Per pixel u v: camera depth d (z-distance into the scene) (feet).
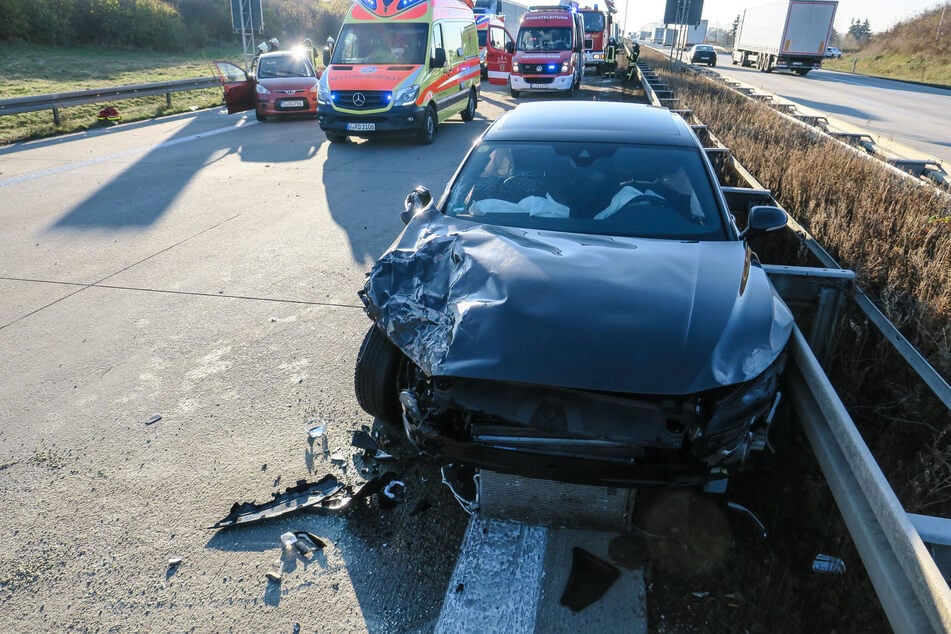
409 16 40.40
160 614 7.86
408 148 38.75
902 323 13.53
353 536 9.05
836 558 8.48
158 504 9.63
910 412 11.23
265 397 12.35
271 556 8.72
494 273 9.37
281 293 17.24
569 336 8.18
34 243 21.12
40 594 8.13
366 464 10.44
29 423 11.59
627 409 8.00
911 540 6.21
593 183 12.06
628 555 8.63
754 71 138.72
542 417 8.10
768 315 8.91
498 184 12.31
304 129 45.75
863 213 18.22
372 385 10.34
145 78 77.10
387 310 9.36
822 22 122.01
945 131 48.34
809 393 8.98
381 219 23.73
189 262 19.48
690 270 9.62
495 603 7.98
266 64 51.57
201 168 32.45
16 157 34.81
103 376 13.14
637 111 14.96
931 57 143.33
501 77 72.95
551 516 9.04
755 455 8.87
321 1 184.85
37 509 9.53
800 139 29.48
